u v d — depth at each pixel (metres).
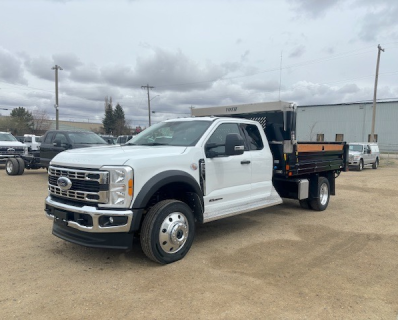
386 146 49.38
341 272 4.45
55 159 4.91
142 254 4.97
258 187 6.32
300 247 5.49
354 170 21.66
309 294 3.78
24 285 3.91
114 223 4.15
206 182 5.19
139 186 4.27
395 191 11.95
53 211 4.72
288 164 6.90
